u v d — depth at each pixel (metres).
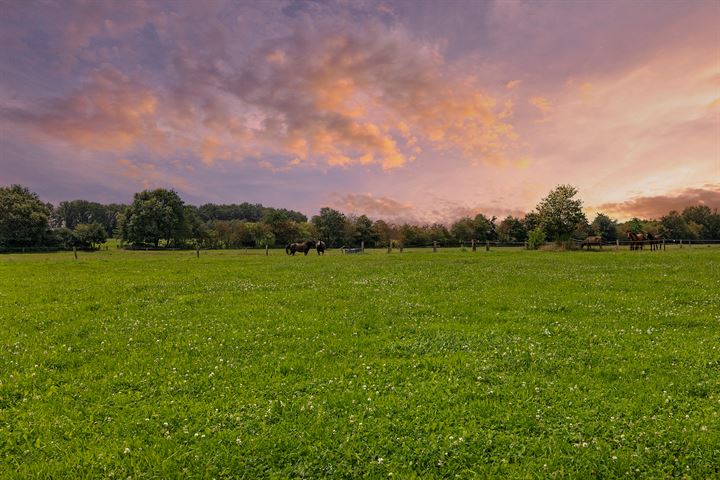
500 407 8.02
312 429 7.30
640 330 12.96
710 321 13.88
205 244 137.75
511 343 11.86
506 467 6.34
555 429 7.26
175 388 9.10
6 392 8.73
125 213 137.75
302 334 13.04
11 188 137.75
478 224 132.38
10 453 6.71
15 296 19.53
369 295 19.50
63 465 6.34
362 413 7.87
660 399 8.27
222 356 11.10
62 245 127.12
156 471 6.22
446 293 19.77
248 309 16.52
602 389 8.79
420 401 8.37
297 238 137.88
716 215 139.38
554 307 16.39
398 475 6.15
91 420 7.64
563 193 70.19
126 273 29.72
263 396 8.68
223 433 7.17
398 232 130.38
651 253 45.56
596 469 6.25
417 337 12.62
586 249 66.38
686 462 6.34
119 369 10.16
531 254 50.00
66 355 11.11
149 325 14.12
